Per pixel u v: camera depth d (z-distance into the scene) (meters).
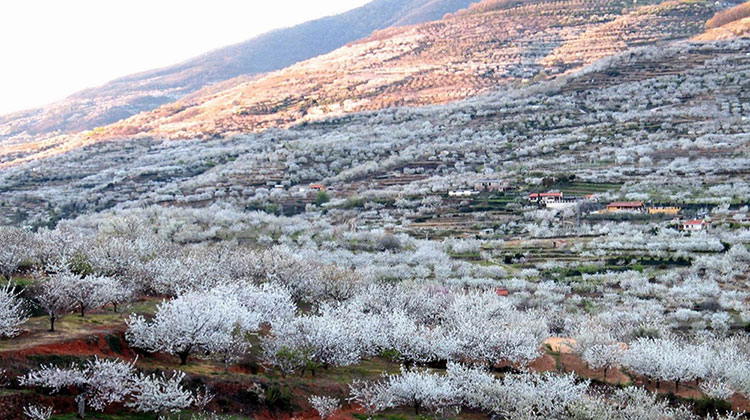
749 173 166.12
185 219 153.12
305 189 197.62
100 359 50.88
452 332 70.25
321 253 127.81
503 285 111.75
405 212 167.00
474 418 57.62
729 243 124.62
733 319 95.00
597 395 64.94
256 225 153.62
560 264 123.00
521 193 173.25
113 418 45.78
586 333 74.62
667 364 67.75
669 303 102.56
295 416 53.25
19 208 192.62
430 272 119.06
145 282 74.88
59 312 60.09
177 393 47.00
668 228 138.00
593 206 155.75
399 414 56.72
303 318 65.06
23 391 44.78
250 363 59.75
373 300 81.75
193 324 55.12
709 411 65.31
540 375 61.84
